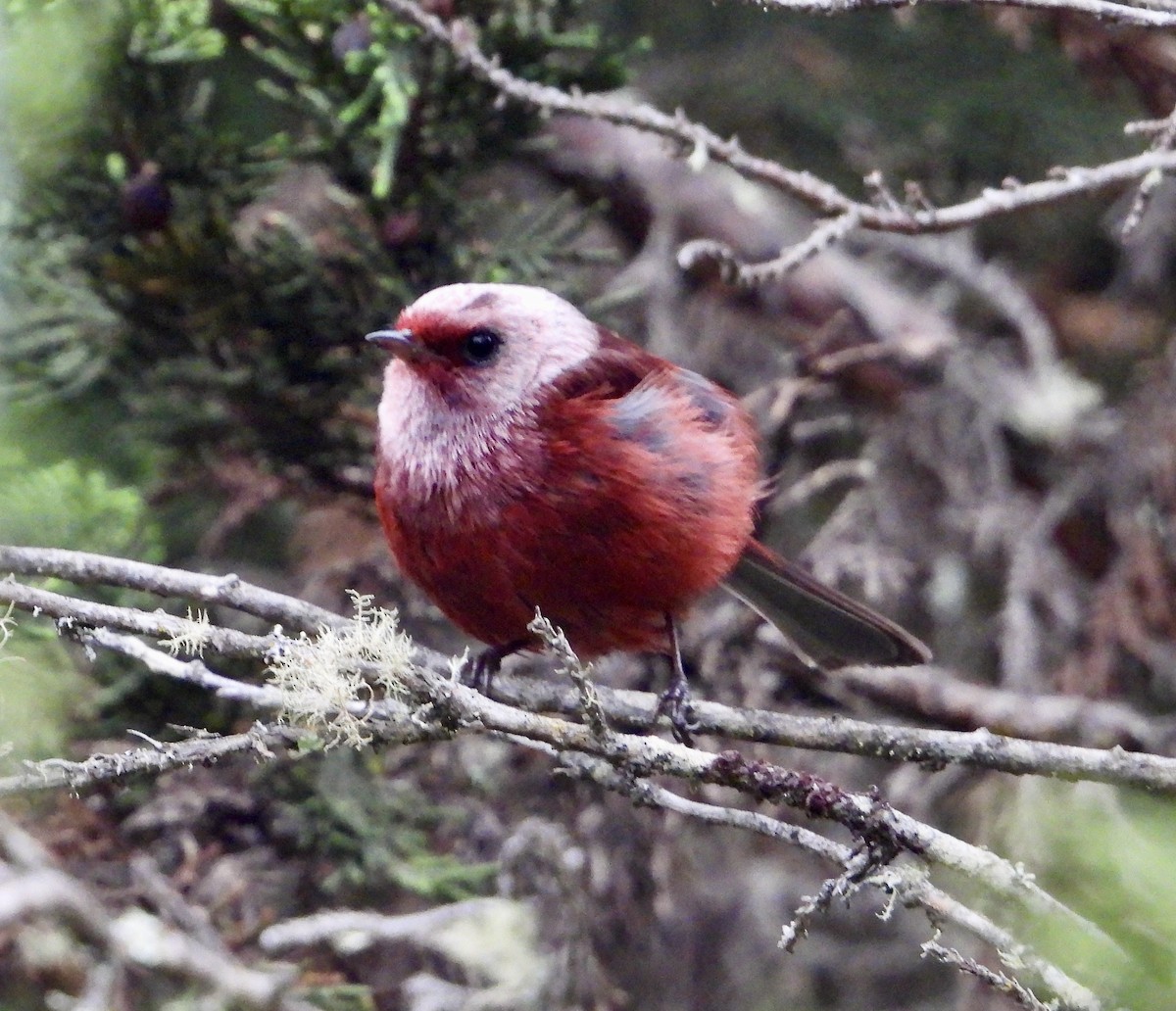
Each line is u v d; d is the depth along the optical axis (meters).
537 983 9.77
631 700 8.80
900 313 14.09
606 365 9.06
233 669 10.23
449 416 8.88
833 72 13.91
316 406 11.05
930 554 13.20
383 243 10.82
